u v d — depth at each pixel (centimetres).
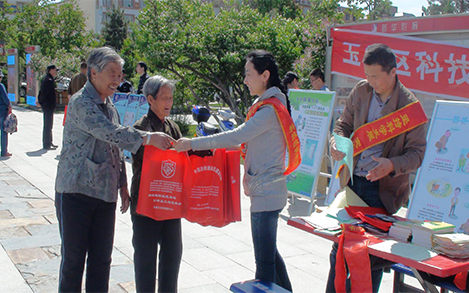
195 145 271
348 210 275
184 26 1223
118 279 363
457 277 255
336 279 236
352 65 720
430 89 645
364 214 268
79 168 270
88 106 264
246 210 584
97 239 286
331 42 777
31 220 506
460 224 416
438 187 439
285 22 1205
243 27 1183
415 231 230
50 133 984
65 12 2903
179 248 307
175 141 276
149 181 279
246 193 283
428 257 208
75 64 2331
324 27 1117
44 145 981
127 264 395
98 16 5022
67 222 271
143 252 290
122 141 263
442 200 434
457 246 208
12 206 559
